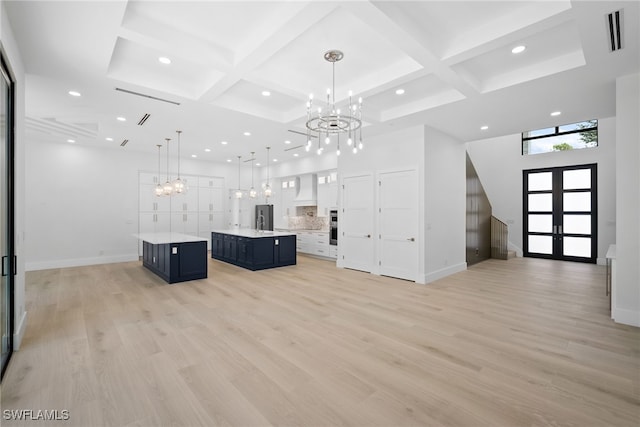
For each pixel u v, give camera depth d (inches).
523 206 343.0
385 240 238.5
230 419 73.8
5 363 99.0
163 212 337.7
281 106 199.3
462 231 263.1
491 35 111.7
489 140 366.9
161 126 221.3
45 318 142.3
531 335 124.0
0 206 96.6
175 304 164.9
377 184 244.1
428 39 116.9
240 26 114.6
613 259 138.9
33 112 187.2
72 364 99.6
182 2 101.5
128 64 142.8
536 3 101.5
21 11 91.7
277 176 399.5
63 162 275.4
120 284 209.0
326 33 120.0
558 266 281.6
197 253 224.5
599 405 79.0
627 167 134.6
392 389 86.5
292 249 285.9
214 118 200.7
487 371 96.1
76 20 97.2
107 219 298.5
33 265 259.3
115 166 304.2
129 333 125.3
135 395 83.0
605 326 133.3
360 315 148.0
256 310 155.3
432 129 222.4
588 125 304.8
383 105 195.3
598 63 125.1
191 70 148.4
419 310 155.6
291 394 84.0
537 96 159.9
